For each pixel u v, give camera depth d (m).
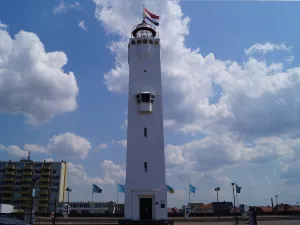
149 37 63.16
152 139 56.78
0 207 65.56
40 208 148.12
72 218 86.00
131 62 61.72
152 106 58.56
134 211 53.09
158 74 61.00
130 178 54.62
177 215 98.44
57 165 157.00
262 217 88.94
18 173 154.88
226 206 154.62
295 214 113.38
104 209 151.75
